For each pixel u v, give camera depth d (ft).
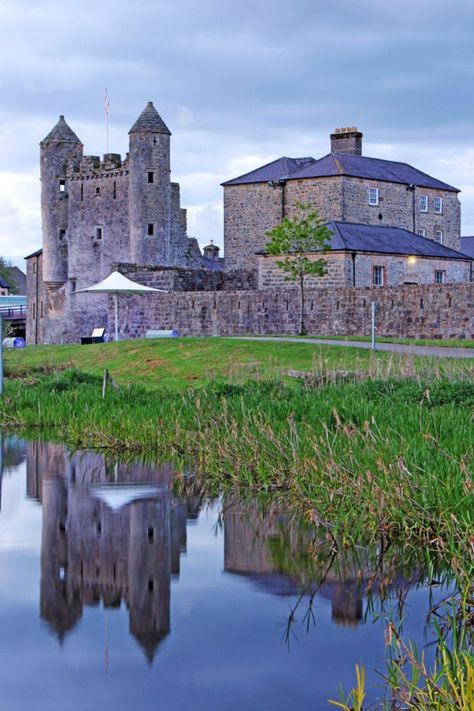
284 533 44.11
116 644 30.07
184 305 177.68
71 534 44.19
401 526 41.73
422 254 190.19
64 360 135.13
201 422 68.03
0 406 89.56
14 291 508.12
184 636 30.68
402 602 34.04
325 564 38.91
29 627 31.65
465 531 37.14
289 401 71.67
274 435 57.72
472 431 50.34
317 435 56.49
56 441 73.97
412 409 59.41
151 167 232.53
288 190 219.20
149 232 233.14
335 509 45.60
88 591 35.45
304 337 145.69
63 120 256.73
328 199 213.25
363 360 104.83
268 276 188.14
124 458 65.46
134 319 185.37
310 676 27.71
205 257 278.05
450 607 33.19
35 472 60.44
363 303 158.10
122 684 27.12
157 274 193.67
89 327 239.50
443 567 38.09
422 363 89.30
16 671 28.25
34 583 36.47
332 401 67.05
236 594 35.06
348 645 30.01
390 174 223.92
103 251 243.19
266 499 51.75
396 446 48.16
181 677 27.66
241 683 27.14
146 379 111.75
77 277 246.68
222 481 56.85
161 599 34.45
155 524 46.24
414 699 25.79
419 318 151.94
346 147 233.55
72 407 85.15
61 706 25.84
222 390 80.79
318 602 34.09
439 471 43.06
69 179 249.55
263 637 30.58
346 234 185.98
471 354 106.22
